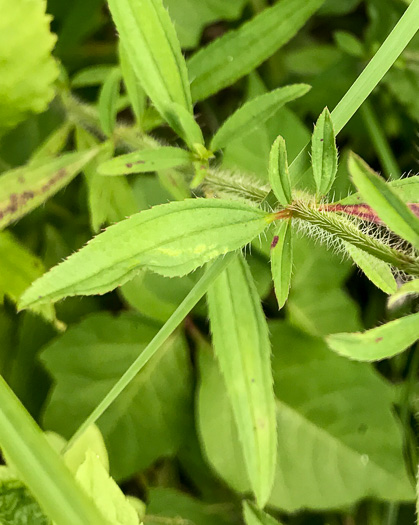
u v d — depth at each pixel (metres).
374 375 0.19
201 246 0.12
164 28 0.14
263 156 0.19
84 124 0.18
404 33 0.14
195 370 0.20
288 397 0.19
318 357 0.19
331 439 0.19
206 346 0.19
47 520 0.14
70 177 0.16
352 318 0.20
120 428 0.19
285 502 0.18
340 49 0.22
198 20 0.21
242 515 0.20
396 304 0.19
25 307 0.12
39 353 0.19
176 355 0.19
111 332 0.19
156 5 0.14
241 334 0.15
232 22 0.23
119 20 0.14
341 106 0.14
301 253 0.20
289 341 0.19
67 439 0.18
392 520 0.19
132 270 0.12
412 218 0.11
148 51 0.14
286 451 0.19
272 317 0.20
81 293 0.12
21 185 0.16
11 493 0.14
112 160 0.14
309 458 0.18
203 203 0.12
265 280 0.19
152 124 0.16
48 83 0.17
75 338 0.19
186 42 0.20
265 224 0.13
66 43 0.21
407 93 0.21
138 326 0.19
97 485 0.14
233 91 0.23
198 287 0.14
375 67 0.14
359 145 0.22
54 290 0.12
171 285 0.19
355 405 0.19
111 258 0.12
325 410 0.19
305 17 0.16
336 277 0.20
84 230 0.20
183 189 0.16
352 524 0.20
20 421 0.14
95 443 0.15
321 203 0.13
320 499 0.18
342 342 0.12
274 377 0.19
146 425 0.19
